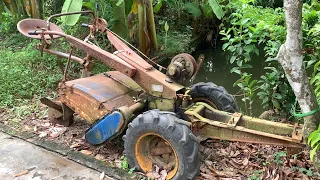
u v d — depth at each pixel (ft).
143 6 21.76
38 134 13.91
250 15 14.98
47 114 15.40
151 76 11.78
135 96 12.87
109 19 22.74
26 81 17.85
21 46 23.36
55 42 20.58
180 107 11.86
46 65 19.85
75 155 12.44
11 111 15.62
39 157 12.44
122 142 13.17
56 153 12.66
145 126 10.64
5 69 18.31
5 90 16.87
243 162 12.32
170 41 24.89
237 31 16.65
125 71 11.87
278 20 15.40
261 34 14.71
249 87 15.70
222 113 12.03
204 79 22.86
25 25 14.08
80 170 11.73
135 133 10.92
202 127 11.51
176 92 11.53
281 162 12.07
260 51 26.43
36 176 11.44
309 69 14.33
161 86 11.66
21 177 11.41
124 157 12.18
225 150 13.12
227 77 23.12
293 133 10.39
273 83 15.08
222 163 12.32
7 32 25.45
